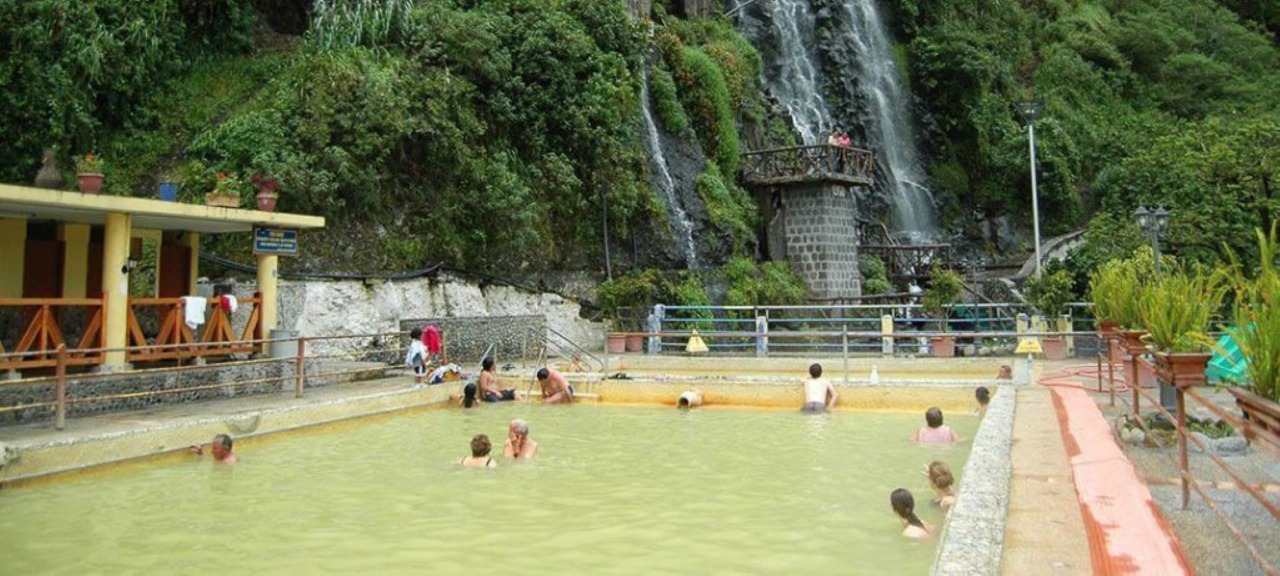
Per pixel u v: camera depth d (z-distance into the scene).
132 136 17.16
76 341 12.16
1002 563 4.65
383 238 18.00
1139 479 6.74
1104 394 12.07
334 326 16.56
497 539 6.62
